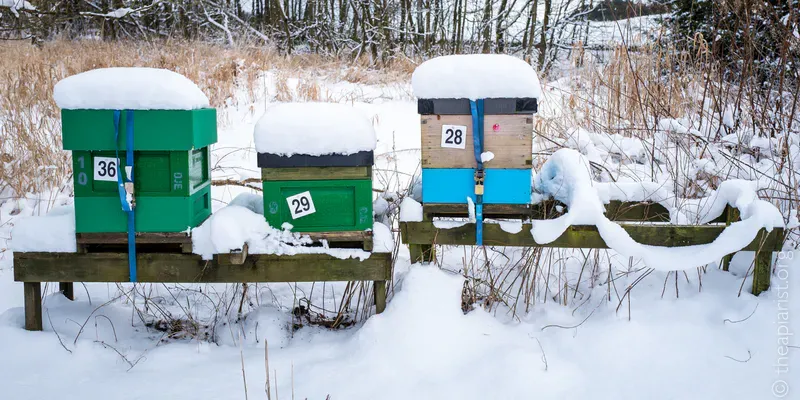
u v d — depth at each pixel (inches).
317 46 730.2
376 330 119.8
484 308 137.0
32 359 115.8
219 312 143.8
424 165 128.6
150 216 119.4
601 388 106.8
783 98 201.2
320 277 125.6
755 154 182.9
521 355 114.1
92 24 682.8
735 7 205.0
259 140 119.5
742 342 119.4
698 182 174.9
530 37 653.3
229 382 108.0
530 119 124.8
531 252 145.4
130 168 114.9
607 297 139.0
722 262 148.9
